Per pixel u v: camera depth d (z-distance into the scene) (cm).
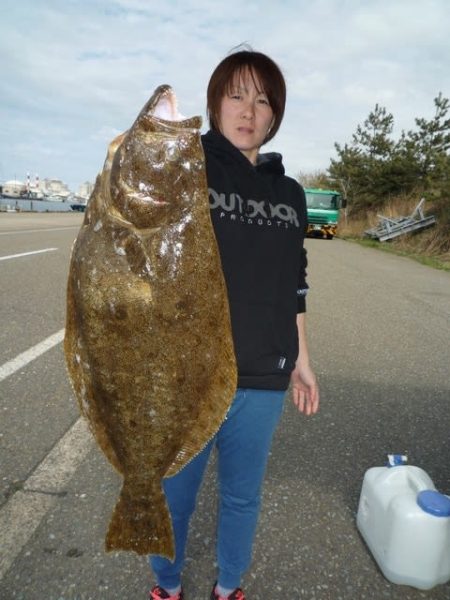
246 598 221
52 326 570
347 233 3006
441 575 233
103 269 171
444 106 2766
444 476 321
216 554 248
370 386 470
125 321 171
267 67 200
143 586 223
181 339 176
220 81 201
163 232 173
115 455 190
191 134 177
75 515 262
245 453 202
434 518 224
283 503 287
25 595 213
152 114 179
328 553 251
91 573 227
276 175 212
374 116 3312
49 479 290
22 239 1398
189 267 174
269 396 199
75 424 352
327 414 402
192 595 224
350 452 346
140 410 179
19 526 252
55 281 811
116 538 188
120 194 172
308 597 224
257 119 200
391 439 367
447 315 815
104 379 177
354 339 629
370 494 258
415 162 2856
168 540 191
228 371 185
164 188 173
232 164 198
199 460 205
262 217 195
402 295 982
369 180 3134
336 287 1019
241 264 190
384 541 237
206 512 276
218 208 190
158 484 190
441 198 2127
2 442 324
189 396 183
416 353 587
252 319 191
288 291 202
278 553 248
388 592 229
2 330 543
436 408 428
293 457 336
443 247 1903
